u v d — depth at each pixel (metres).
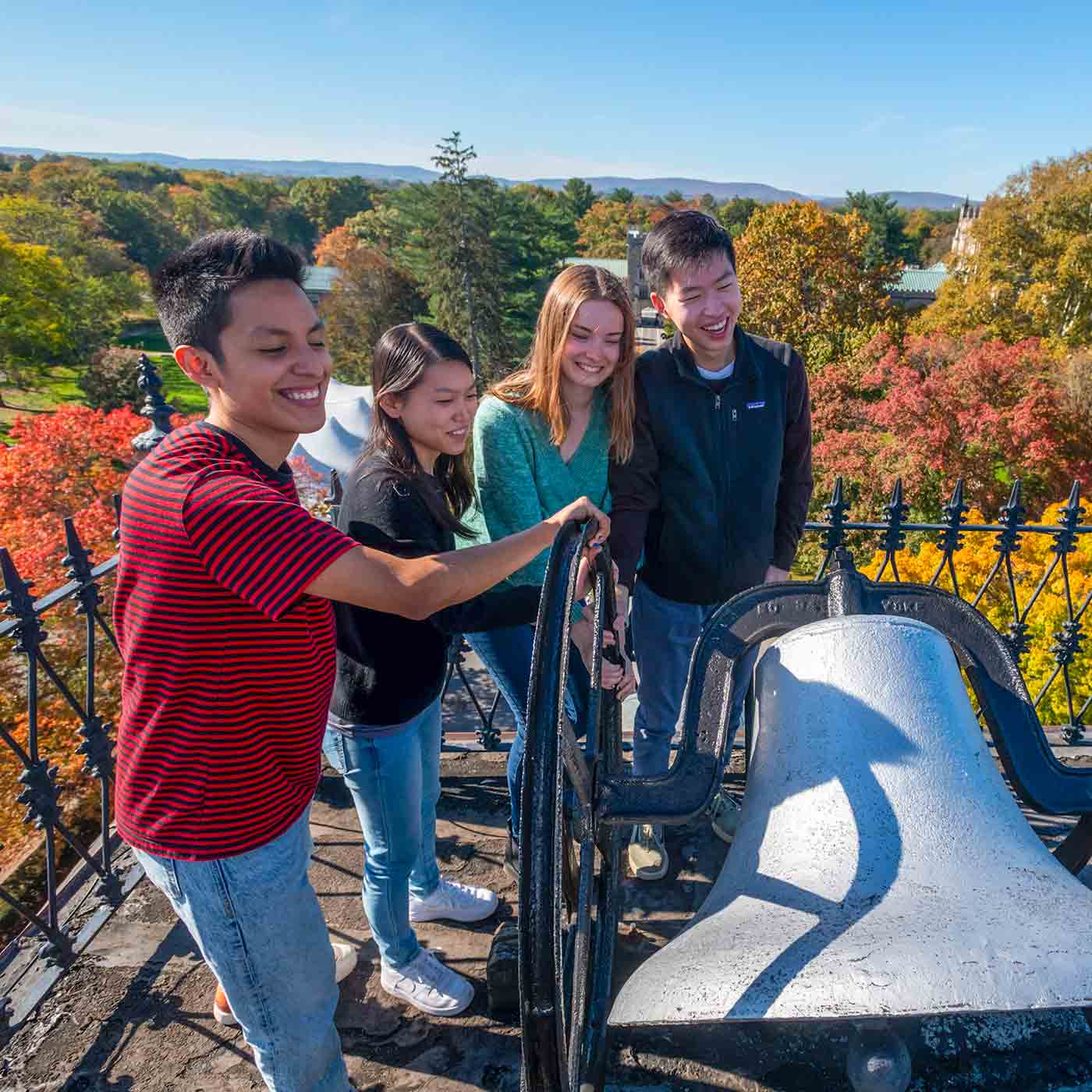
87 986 2.12
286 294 1.21
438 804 2.82
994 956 0.81
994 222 33.50
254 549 1.10
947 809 1.16
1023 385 22.14
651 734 2.60
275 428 1.30
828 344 32.25
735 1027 1.82
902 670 1.28
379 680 1.70
